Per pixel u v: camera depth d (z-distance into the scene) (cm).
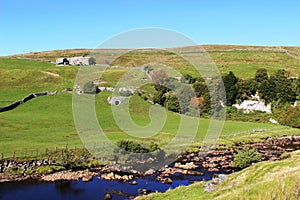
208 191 2809
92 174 4375
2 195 3612
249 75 12188
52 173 4431
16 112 7444
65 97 8544
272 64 15062
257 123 8819
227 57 16525
